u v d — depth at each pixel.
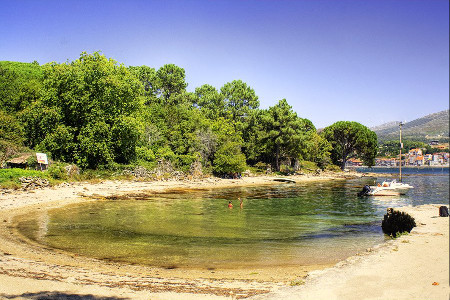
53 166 42.94
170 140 66.19
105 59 51.97
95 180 45.12
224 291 10.23
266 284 11.12
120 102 50.91
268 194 45.25
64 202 31.53
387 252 13.56
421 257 12.62
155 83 96.81
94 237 18.41
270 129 83.69
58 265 12.85
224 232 20.36
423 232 17.33
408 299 8.54
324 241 18.28
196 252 15.69
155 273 12.49
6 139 45.69
